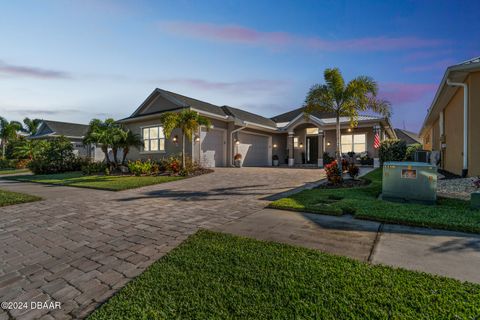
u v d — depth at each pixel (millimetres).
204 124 13570
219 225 4426
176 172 13086
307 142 20719
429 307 1964
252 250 3168
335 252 3096
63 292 2396
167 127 12625
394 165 5723
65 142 18172
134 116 18297
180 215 5215
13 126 29062
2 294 2379
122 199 7121
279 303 2080
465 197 5891
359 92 9227
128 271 2805
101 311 2039
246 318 1903
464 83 7945
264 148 21078
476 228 3639
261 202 6320
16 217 5246
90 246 3570
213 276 2547
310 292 2219
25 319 2006
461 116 8711
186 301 2141
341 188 7820
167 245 3564
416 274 2461
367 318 1874
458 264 2713
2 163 24031
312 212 5039
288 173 12719
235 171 14031
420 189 5414
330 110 9820
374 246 3262
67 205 6375
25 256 3262
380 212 4582
